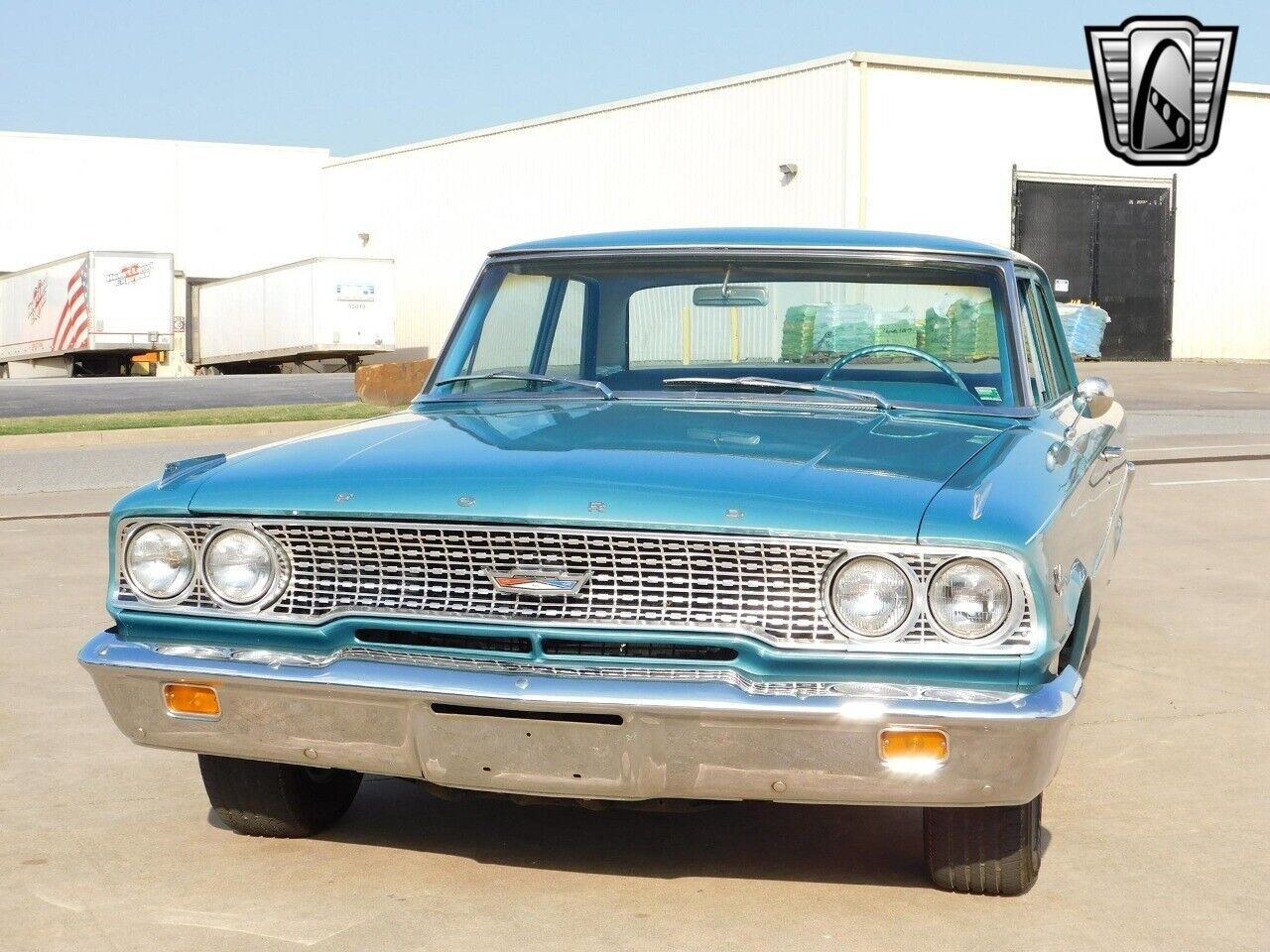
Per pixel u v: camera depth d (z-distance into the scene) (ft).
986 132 119.44
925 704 10.17
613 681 10.57
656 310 15.19
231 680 11.35
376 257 157.38
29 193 183.83
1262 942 11.21
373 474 11.56
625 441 12.19
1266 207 129.80
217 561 11.60
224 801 13.26
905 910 11.76
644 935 11.27
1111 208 124.67
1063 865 12.85
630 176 135.03
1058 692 10.40
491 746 10.90
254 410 71.26
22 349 163.43
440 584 11.09
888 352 14.44
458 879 12.48
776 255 14.90
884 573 10.37
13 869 12.81
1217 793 14.89
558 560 10.82
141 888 12.35
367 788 15.11
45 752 16.48
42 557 31.30
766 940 11.16
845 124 114.83
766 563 10.52
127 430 60.03
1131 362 124.98
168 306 148.15
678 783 10.68
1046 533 10.65
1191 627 22.79
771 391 14.35
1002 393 13.99
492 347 15.58
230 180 191.11
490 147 150.82
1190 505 36.01
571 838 13.52
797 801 10.68
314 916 11.68
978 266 14.40
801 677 10.49
